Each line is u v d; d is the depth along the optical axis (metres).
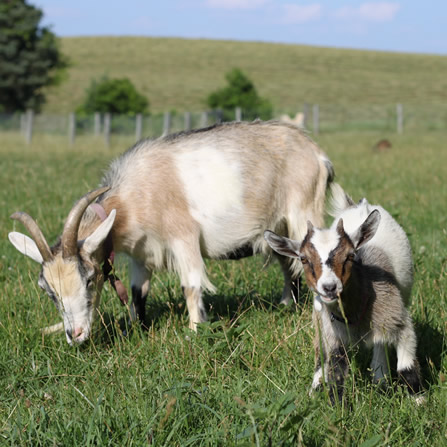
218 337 4.47
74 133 30.27
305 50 83.50
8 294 5.70
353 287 3.91
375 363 4.42
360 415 3.54
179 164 5.46
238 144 5.68
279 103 53.06
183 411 3.53
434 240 7.43
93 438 3.34
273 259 6.14
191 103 54.69
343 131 35.69
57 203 10.36
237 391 3.83
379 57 79.31
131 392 3.94
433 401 3.75
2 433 3.63
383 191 11.37
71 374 4.34
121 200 5.24
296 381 4.05
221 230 5.54
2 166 16.62
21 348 4.76
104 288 5.98
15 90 47.53
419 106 48.69
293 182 5.86
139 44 85.19
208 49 82.44
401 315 4.04
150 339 4.79
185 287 5.36
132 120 32.66
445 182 12.78
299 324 4.79
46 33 48.25
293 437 3.15
